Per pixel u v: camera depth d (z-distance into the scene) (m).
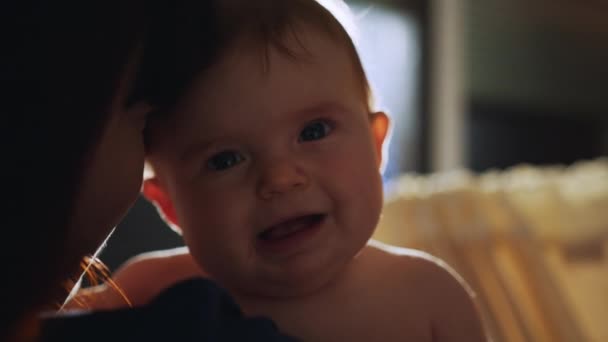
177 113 0.63
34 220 0.37
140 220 1.72
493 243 1.12
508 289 1.08
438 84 3.12
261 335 0.43
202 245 0.65
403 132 3.02
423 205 1.16
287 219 0.62
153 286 0.77
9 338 0.37
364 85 0.70
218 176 0.63
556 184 1.24
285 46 0.63
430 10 3.11
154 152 0.66
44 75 0.38
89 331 0.41
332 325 0.69
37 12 0.39
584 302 1.21
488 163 3.53
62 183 0.38
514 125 3.66
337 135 0.64
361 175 0.65
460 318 0.71
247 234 0.63
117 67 0.41
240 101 0.61
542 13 3.46
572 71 3.80
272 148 0.62
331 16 0.68
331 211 0.64
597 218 1.22
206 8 0.63
